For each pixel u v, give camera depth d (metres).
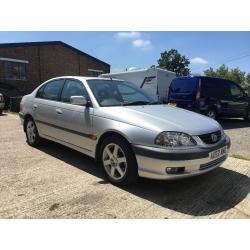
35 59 21.78
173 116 4.21
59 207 3.47
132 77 14.06
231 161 5.41
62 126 5.09
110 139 4.12
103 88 4.91
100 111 4.36
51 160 5.30
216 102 11.09
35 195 3.79
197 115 4.60
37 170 4.76
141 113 4.16
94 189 4.01
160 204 3.63
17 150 5.98
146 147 3.70
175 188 4.12
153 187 4.12
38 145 6.19
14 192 3.88
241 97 12.24
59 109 5.16
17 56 20.72
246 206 3.64
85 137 4.59
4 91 19.14
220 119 13.41
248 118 12.73
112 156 4.17
